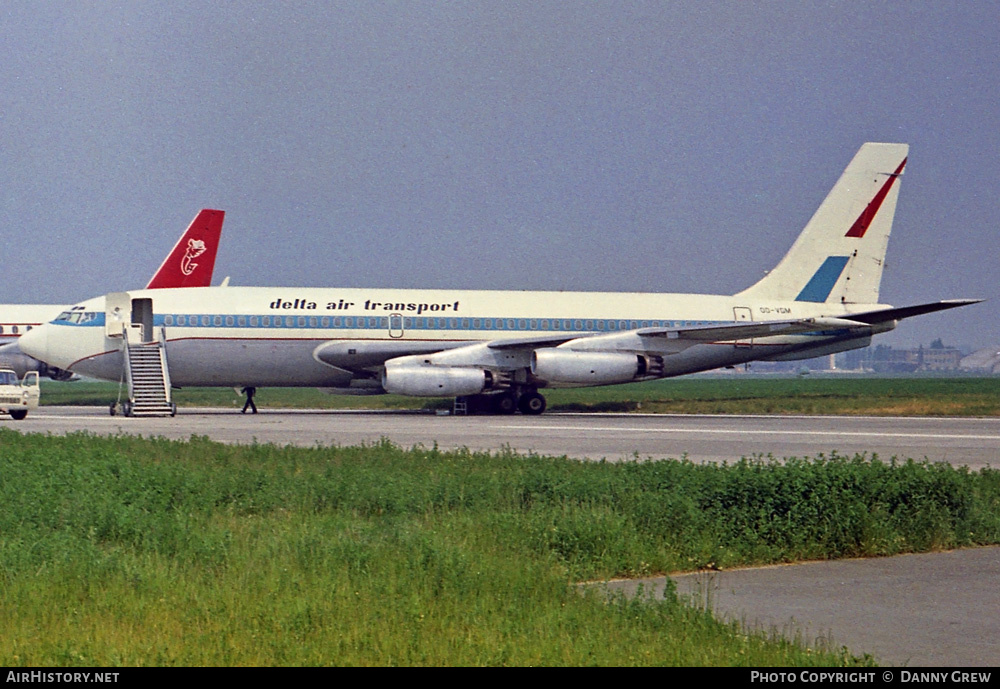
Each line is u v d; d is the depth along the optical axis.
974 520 71.75
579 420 186.62
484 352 191.75
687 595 52.41
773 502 68.06
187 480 77.06
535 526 62.72
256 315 187.50
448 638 41.69
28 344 184.75
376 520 68.50
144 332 188.75
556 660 39.38
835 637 45.41
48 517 63.22
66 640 40.94
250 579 49.94
